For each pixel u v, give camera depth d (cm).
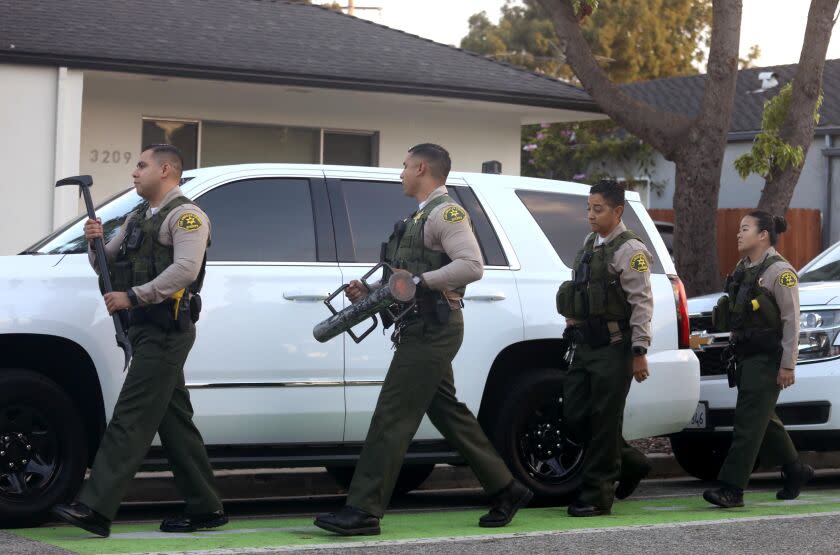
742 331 905
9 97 1600
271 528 796
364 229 874
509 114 2108
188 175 857
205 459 761
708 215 1612
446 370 760
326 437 844
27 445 777
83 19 1784
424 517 862
